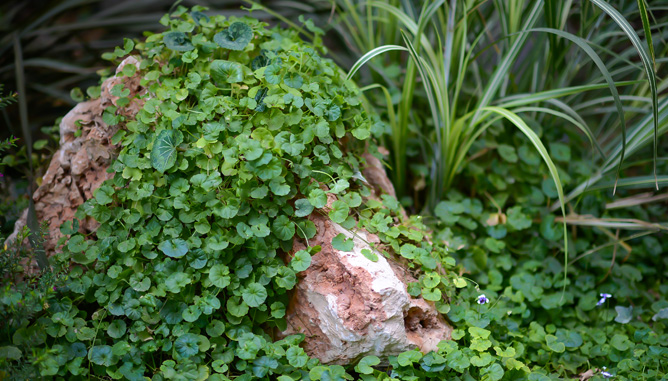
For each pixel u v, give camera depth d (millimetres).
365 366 1315
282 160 1342
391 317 1319
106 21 1806
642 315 1514
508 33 1585
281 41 1484
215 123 1352
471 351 1341
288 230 1341
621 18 1395
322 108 1373
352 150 1469
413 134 1676
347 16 1739
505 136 1643
